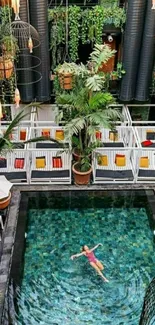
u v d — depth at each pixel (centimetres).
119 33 991
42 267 727
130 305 662
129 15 906
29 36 829
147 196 887
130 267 732
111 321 636
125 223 831
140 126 1019
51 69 1038
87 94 824
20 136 984
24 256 748
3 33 821
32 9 884
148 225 826
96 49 853
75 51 991
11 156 923
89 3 971
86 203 876
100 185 911
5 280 682
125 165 931
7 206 842
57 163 923
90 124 841
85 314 646
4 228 790
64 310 652
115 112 833
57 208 863
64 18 937
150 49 952
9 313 630
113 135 1004
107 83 973
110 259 748
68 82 921
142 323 471
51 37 970
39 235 797
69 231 810
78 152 922
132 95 1046
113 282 702
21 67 958
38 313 641
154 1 611
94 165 930
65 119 874
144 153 932
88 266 732
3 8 853
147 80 1007
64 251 763
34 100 1049
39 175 904
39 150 897
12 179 898
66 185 909
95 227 820
